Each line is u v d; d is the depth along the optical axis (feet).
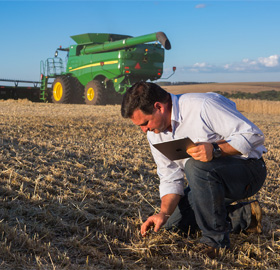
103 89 54.19
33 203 10.08
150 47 51.65
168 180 9.12
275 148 23.43
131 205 11.14
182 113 8.05
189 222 9.27
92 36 55.98
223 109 7.91
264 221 10.48
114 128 27.37
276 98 145.38
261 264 7.85
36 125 24.99
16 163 13.64
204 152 7.63
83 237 8.65
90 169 14.28
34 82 67.92
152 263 7.72
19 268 6.82
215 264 7.75
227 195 8.55
